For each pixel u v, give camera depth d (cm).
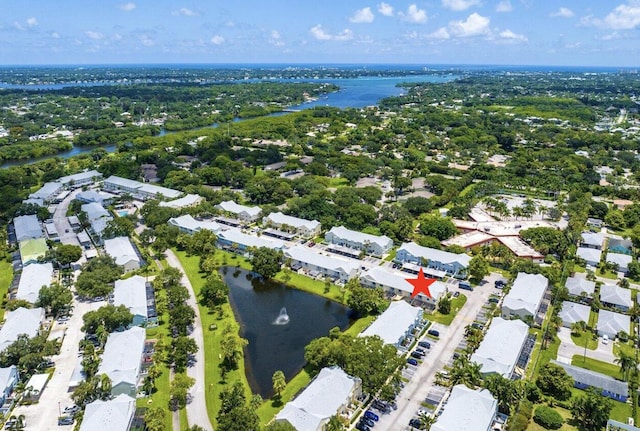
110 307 15562
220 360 14250
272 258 19825
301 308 17562
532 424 11706
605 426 11681
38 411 12125
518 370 13775
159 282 18212
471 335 15238
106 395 12312
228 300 18062
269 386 13212
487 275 19975
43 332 15375
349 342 13900
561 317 16438
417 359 14312
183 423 11638
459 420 11075
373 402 12519
